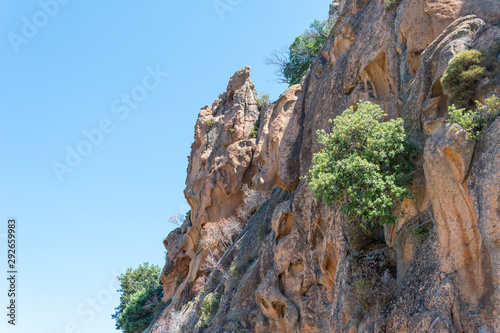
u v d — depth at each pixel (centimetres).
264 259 2809
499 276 1199
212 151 4919
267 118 3247
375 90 2197
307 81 2975
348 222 1972
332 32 2819
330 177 1664
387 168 1655
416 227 1547
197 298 3850
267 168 2980
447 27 1780
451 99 1558
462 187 1359
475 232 1316
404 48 2097
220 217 4497
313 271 2261
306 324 2205
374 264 1753
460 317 1262
